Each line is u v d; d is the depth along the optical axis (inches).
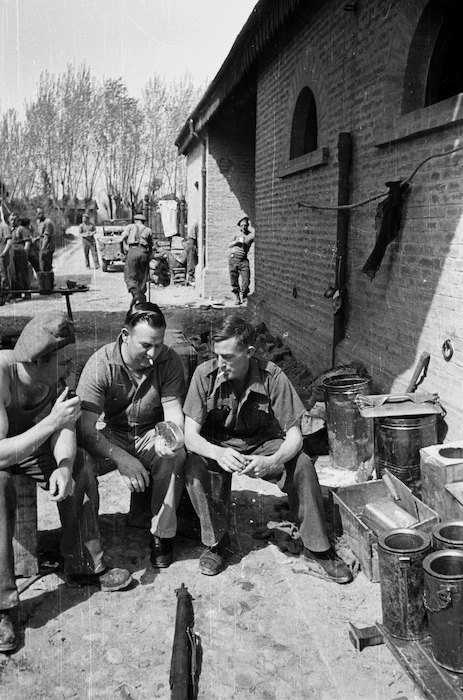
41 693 120.3
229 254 626.5
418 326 221.3
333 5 303.3
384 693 119.0
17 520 150.9
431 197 211.9
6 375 139.9
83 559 149.1
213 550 159.9
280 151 408.5
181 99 1069.1
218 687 121.0
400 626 129.1
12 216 679.7
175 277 816.9
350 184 283.6
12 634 131.6
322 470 218.5
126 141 1074.1
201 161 722.2
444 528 134.5
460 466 163.3
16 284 637.3
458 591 115.3
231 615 141.9
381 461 196.2
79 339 451.8
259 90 470.6
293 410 156.5
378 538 133.5
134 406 161.5
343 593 149.7
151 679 123.2
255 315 471.8
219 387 156.9
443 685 117.3
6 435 141.7
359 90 272.8
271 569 159.3
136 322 150.9
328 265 313.3
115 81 1019.9
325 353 315.6
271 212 436.1
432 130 209.6
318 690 120.3
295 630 136.9
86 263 937.5
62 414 140.4
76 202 1074.1
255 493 201.9
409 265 227.8
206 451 152.5
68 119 1018.1
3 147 989.8
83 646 132.5
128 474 153.5
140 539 174.1
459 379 195.8
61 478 139.8
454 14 221.1
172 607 144.3
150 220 1024.9
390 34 240.2
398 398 198.5
